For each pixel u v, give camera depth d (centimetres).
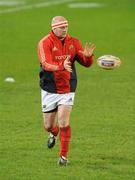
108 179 2764
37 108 4278
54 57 2891
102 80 5338
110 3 12056
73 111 4178
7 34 8238
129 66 6044
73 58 2927
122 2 12156
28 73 5662
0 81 5281
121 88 5000
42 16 10075
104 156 3127
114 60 2998
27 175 2823
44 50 2869
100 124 3819
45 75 2934
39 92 4838
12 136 3534
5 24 9175
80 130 3669
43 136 3538
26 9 10969
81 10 10981
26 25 9075
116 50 7100
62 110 2911
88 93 4797
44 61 2850
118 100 4547
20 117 4006
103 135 3556
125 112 4156
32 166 2959
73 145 3338
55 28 2872
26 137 3516
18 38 7906
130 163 3014
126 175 2825
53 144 3203
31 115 4069
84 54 2897
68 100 2925
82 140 3444
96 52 6938
